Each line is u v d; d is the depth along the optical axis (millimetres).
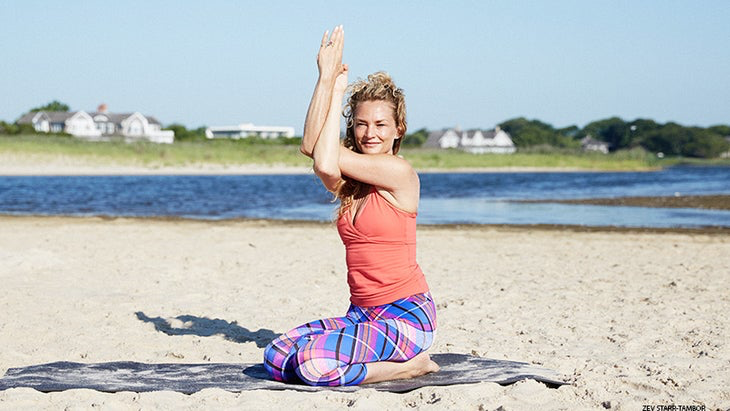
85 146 49750
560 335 5320
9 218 15766
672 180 41625
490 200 23703
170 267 8438
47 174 40219
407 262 3781
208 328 5547
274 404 3555
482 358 4492
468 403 3586
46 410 3482
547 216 17594
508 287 7391
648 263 9234
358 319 3910
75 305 6242
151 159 48219
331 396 3650
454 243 11406
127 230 12922
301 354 3785
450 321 5809
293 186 31328
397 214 3695
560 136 114312
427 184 36094
